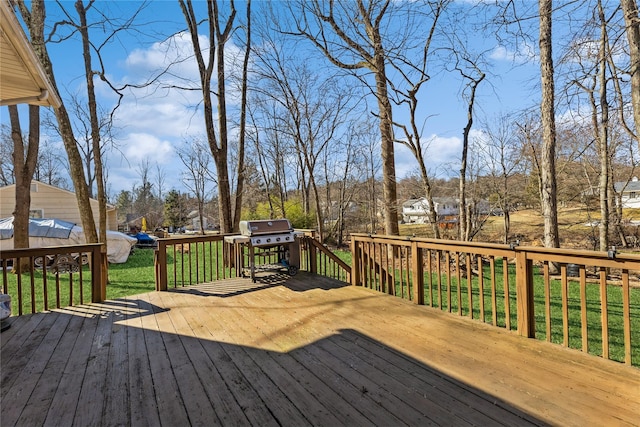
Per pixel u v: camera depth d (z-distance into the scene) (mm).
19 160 8852
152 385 2324
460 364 2516
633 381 2215
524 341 2893
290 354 2773
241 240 5191
